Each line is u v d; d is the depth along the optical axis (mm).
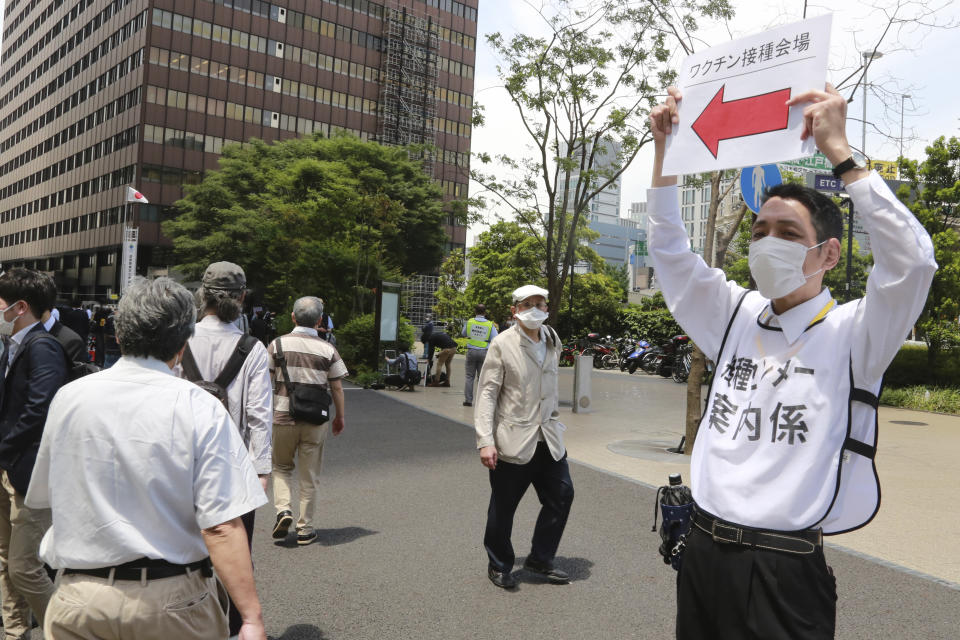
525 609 3879
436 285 59281
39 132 76562
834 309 1799
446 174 71250
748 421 1796
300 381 4816
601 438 9867
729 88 1768
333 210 22219
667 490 2422
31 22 79250
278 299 27922
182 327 1913
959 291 16266
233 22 58375
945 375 16422
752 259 1796
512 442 4164
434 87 69938
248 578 1775
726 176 9320
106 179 60562
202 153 57344
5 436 3045
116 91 59188
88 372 3213
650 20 10719
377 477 6984
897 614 3928
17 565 2979
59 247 70062
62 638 1773
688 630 1864
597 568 4574
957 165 16516
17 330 3174
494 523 4215
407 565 4516
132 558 1756
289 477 4934
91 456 1780
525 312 4195
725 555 1762
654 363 21703
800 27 1638
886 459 8938
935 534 5566
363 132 66062
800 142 1622
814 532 1706
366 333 17078
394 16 67250
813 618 1678
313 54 62812
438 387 15961
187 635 1802
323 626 3584
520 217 13711
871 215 1556
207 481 1794
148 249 55812
